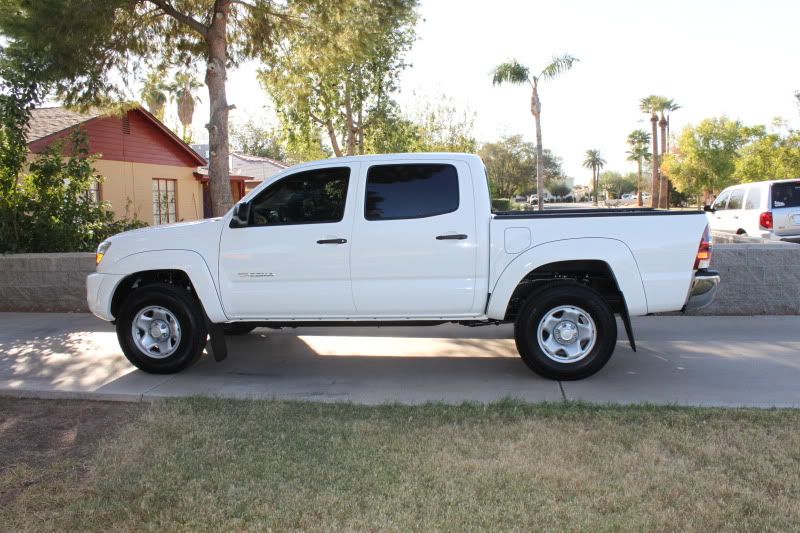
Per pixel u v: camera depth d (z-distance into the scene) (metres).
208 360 7.25
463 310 6.23
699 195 56.44
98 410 5.59
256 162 34.84
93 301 6.74
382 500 3.74
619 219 6.07
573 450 4.36
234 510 3.67
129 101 14.09
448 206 6.19
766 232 13.99
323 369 6.81
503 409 5.27
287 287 6.38
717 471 4.01
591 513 3.54
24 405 5.77
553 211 6.86
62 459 4.48
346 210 6.28
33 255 10.43
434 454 4.34
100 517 3.63
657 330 8.23
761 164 34.78
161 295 6.53
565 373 6.12
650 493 3.75
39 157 12.61
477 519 3.51
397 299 6.26
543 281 6.25
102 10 11.29
